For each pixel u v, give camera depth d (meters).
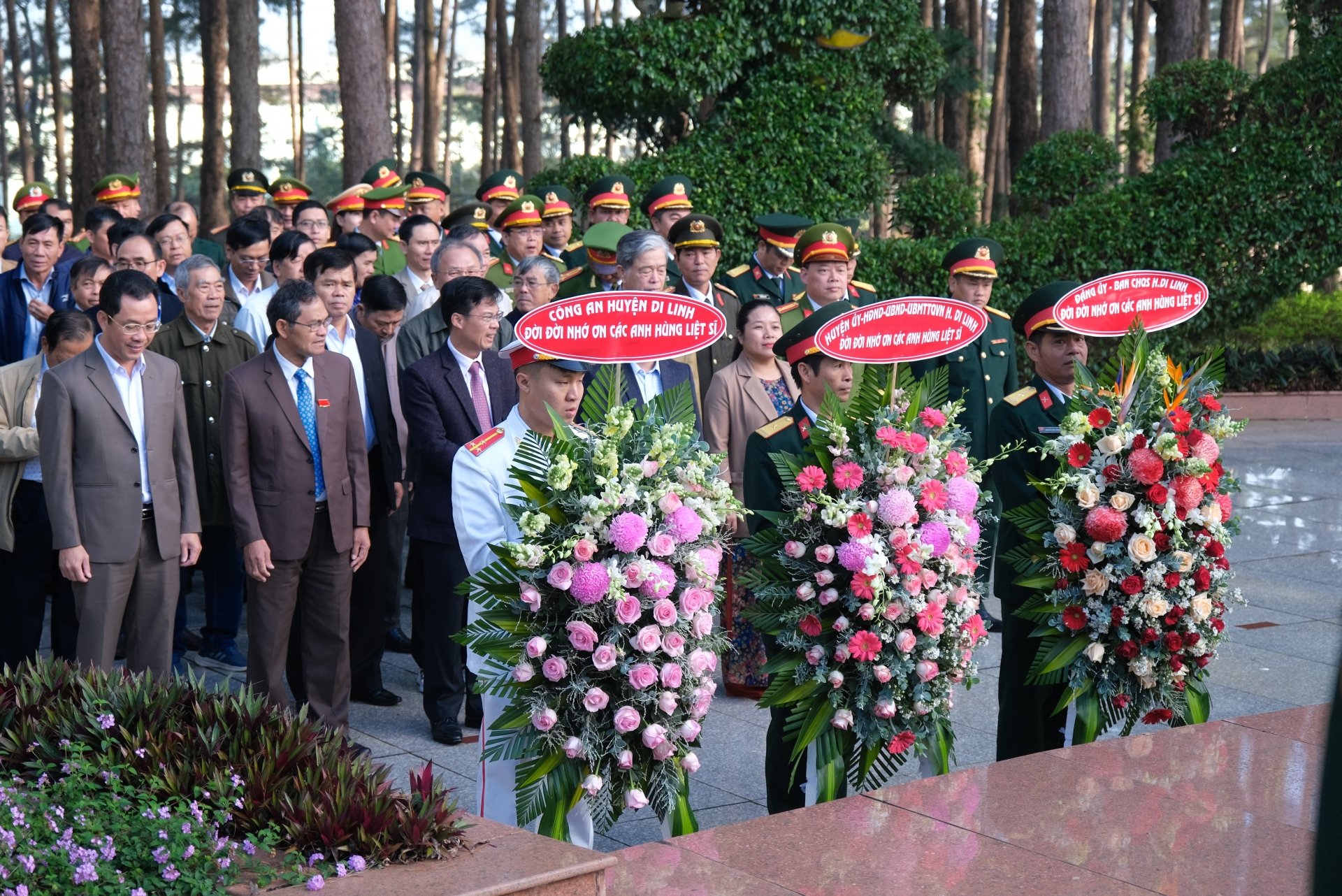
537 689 3.77
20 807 3.19
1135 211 14.29
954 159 19.30
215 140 26.97
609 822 3.92
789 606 4.44
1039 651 4.96
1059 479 4.86
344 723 5.68
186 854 3.07
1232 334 17.00
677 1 13.55
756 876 3.72
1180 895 3.62
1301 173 14.20
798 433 4.80
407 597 8.42
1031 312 5.39
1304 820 4.14
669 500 3.74
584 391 4.45
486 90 31.03
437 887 3.11
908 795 4.33
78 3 19.81
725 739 5.80
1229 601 5.21
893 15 13.23
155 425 5.47
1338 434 14.72
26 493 6.00
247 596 5.48
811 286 7.12
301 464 5.42
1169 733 4.94
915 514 4.28
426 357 5.84
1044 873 3.76
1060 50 16.89
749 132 12.96
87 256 6.61
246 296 7.79
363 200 9.82
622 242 5.98
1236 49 28.53
